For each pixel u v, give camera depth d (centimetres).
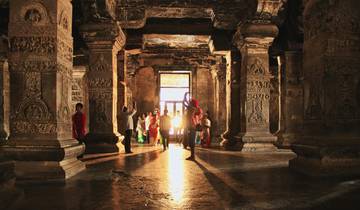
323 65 758
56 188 623
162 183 673
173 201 524
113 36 1412
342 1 761
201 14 1659
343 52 760
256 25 1378
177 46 2492
